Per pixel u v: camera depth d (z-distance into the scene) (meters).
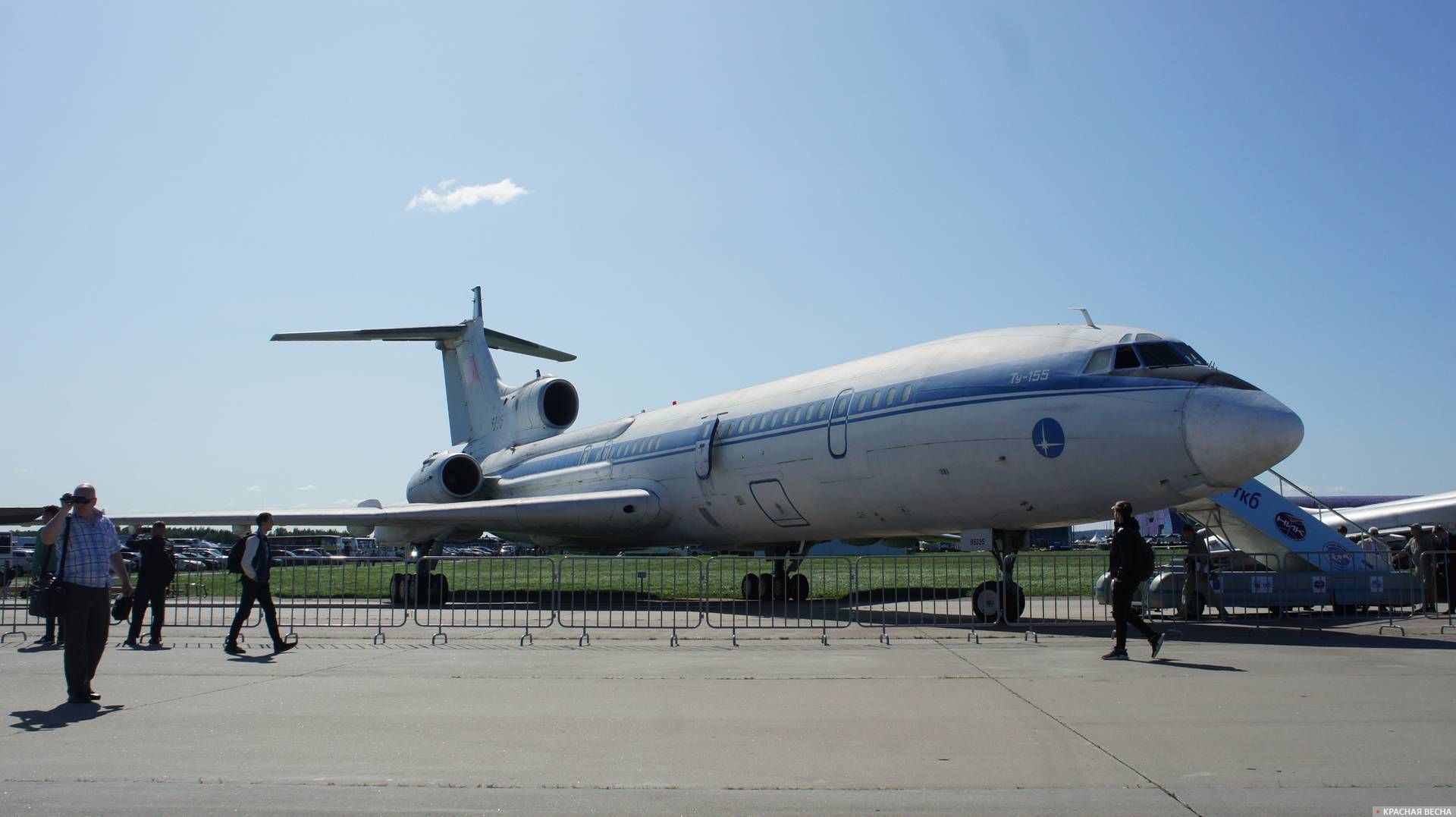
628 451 25.89
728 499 22.03
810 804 5.77
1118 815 5.50
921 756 6.87
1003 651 12.58
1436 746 7.03
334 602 25.36
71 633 9.24
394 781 6.36
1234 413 13.82
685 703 8.98
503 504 23.98
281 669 11.53
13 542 47.50
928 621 17.12
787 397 20.78
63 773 6.60
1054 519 16.19
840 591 29.22
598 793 6.04
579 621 18.00
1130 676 10.27
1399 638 13.67
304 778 6.43
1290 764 6.54
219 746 7.39
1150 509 15.23
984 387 16.34
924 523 18.14
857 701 8.98
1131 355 15.20
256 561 13.32
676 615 18.77
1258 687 9.48
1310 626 15.42
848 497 18.80
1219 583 16.34
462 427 37.66
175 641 15.03
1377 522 33.25
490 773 6.54
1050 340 16.27
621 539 26.17
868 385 18.55
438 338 37.38
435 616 19.80
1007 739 7.35
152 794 6.08
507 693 9.60
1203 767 6.48
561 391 33.00
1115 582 11.66
